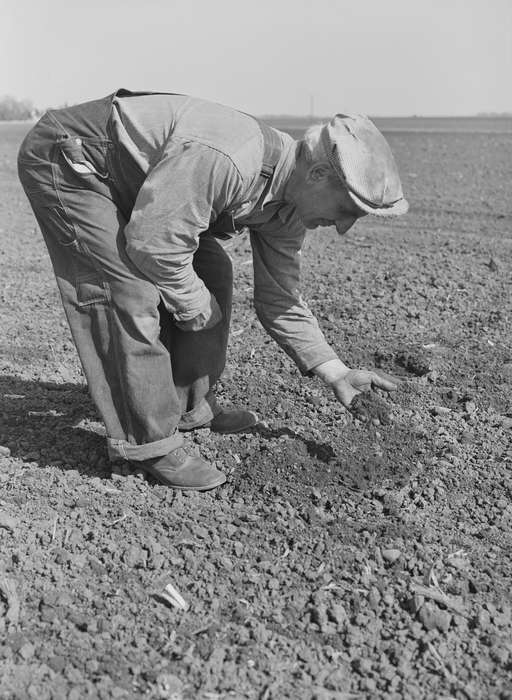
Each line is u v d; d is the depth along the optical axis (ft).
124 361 10.14
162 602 9.05
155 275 9.41
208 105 9.24
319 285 22.21
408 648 8.45
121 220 9.81
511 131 124.16
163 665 8.12
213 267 11.36
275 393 14.53
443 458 12.22
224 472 11.68
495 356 16.52
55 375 15.64
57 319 19.56
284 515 10.64
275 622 8.77
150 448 10.71
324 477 11.46
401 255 26.14
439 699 7.80
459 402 14.35
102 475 11.71
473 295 20.95
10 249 27.99
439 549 10.04
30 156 9.72
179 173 8.75
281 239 10.74
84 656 8.19
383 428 12.88
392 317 19.08
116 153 9.46
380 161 8.87
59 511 10.74
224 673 8.04
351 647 8.42
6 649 8.18
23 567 9.50
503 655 8.32
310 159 8.96
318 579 9.45
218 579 9.43
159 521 10.55
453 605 9.00
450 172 51.93
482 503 11.12
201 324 10.05
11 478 11.53
